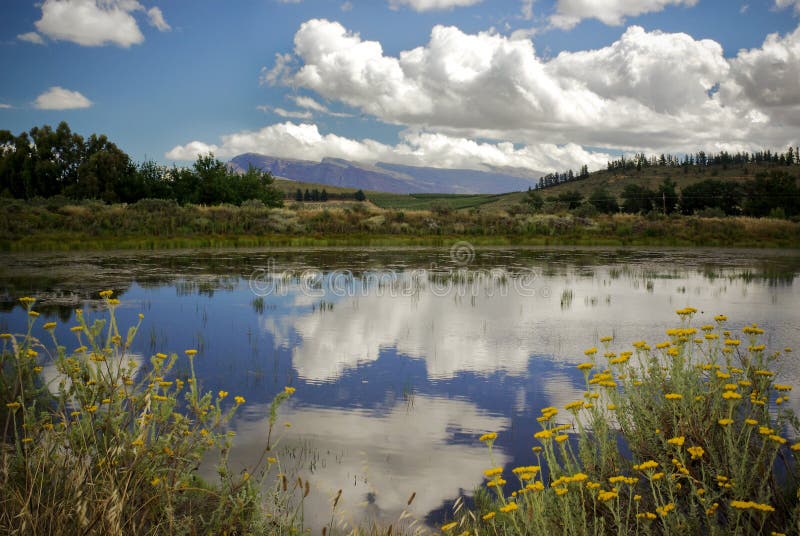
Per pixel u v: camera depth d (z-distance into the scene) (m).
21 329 10.70
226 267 23.59
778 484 3.70
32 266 22.88
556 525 3.25
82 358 3.85
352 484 4.86
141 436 3.54
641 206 93.69
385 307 14.26
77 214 38.16
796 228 48.75
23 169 60.88
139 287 17.33
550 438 3.56
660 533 3.28
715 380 4.50
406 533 4.03
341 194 181.75
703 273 22.97
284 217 44.53
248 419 6.36
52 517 2.86
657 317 12.98
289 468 5.14
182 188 61.12
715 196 89.56
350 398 7.20
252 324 11.88
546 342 10.45
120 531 2.87
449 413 6.69
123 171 59.97
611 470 4.02
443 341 10.48
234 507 3.62
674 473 3.56
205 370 8.34
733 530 3.16
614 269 24.48
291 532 3.71
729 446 3.39
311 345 10.08
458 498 4.65
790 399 6.82
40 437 3.65
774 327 11.57
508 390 7.59
